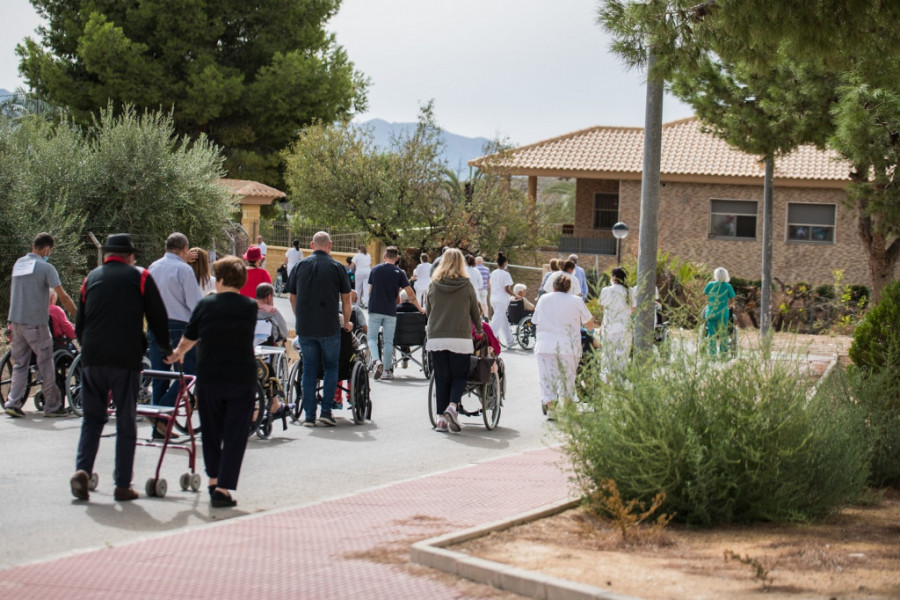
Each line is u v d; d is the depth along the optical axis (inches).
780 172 1393.9
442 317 452.4
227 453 298.7
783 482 293.6
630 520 266.4
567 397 313.4
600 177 1462.8
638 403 293.0
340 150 1396.4
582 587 201.3
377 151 1397.6
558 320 474.0
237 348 299.3
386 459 386.9
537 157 1509.6
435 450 410.0
